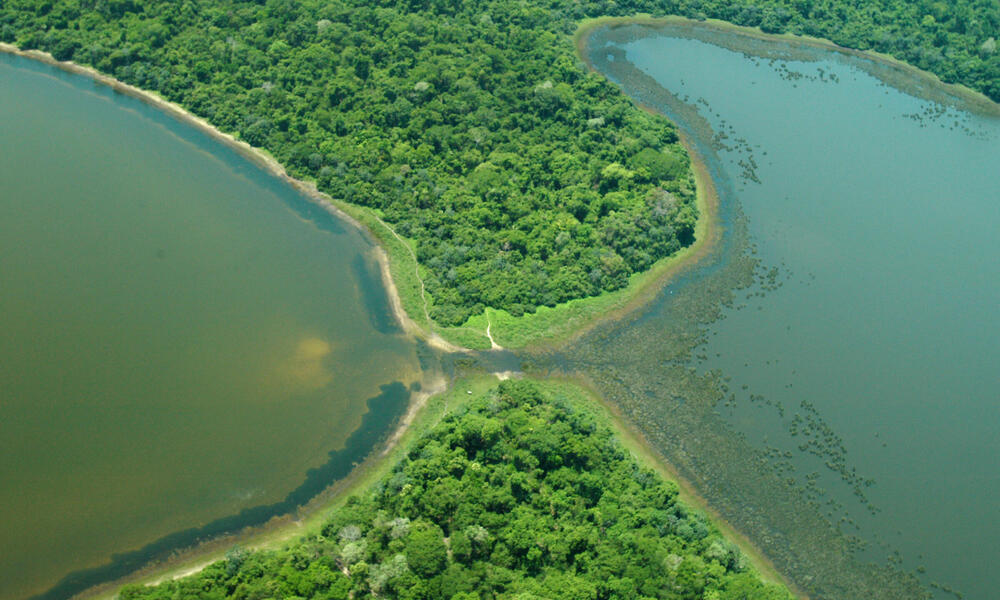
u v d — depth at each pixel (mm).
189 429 178250
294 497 167750
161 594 139875
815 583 164875
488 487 162500
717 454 187750
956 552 173625
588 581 147250
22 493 161625
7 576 148750
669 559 152875
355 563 147875
